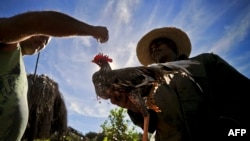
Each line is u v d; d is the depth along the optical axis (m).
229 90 0.75
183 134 0.70
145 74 0.71
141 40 1.04
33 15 0.36
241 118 0.69
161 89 0.78
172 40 1.00
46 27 0.37
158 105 0.75
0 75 0.41
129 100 0.73
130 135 1.89
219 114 0.71
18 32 0.37
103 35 0.41
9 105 0.40
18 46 0.44
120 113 1.92
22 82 0.44
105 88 0.73
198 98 0.73
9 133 0.40
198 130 0.69
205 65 0.79
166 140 0.74
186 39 1.00
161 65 0.72
